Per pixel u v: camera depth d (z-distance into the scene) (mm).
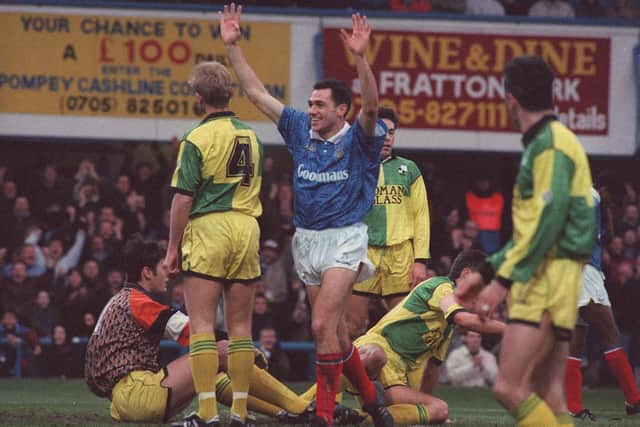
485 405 41406
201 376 24266
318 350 24328
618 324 55781
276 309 53781
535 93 20391
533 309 20016
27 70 57688
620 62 60562
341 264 24266
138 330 27156
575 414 33781
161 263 27578
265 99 25594
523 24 60062
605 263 56094
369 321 49656
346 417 27266
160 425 26281
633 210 60500
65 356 52312
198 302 24359
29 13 57656
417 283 32688
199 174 24297
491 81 59906
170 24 58406
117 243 53156
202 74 24875
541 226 19625
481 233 61156
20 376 52562
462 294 20562
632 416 35531
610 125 60625
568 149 19922
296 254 24906
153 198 59062
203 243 24328
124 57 58219
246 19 58719
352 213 24500
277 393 27391
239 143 24641
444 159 65875
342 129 24734
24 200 57125
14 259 54406
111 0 58469
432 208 58156
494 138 60000
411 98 59438
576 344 34031
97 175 59500
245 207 24719
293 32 59000
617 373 34656
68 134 57969
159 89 58406
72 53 57938
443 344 29266
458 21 59625
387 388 28531
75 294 53156
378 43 59156
